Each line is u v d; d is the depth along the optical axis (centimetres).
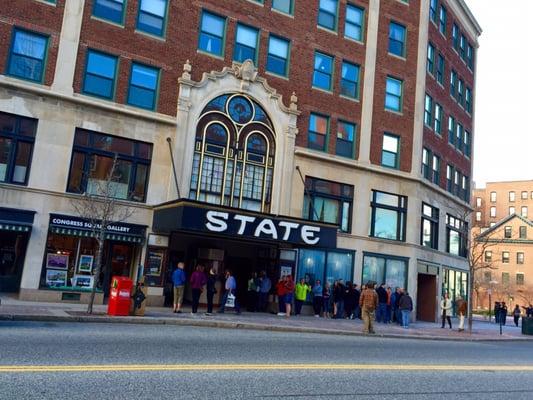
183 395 645
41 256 1842
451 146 3441
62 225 1877
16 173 1864
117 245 2038
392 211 2786
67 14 1984
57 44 1958
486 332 2483
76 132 1977
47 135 1905
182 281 1822
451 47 3497
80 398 599
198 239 2333
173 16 2212
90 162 1995
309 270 2442
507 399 771
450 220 3425
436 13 3297
